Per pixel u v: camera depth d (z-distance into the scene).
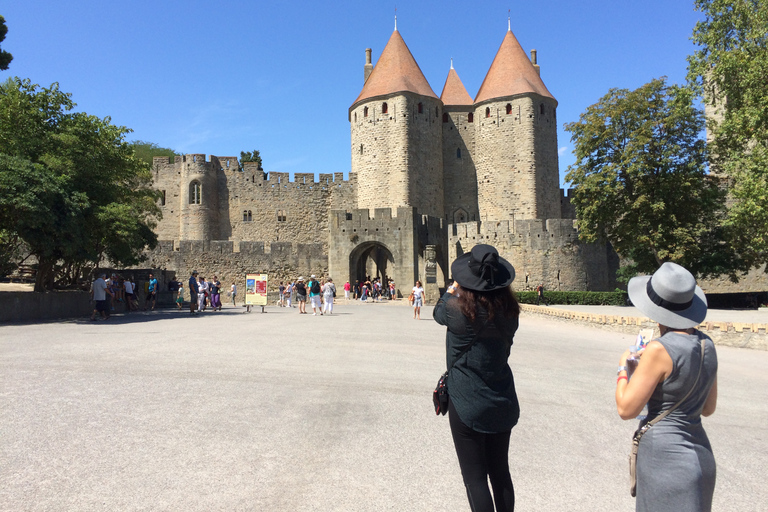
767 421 8.02
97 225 23.03
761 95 26.94
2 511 4.07
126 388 7.86
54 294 21.58
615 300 41.50
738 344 16.20
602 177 36.69
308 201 59.12
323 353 12.02
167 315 24.98
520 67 57.69
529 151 55.06
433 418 7.06
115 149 27.69
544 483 5.23
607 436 6.76
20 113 23.06
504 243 46.91
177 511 4.23
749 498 5.14
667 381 3.36
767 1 28.11
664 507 3.30
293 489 4.74
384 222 44.06
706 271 36.41
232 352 11.66
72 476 4.77
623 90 37.81
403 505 4.53
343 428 6.48
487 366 3.86
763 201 25.81
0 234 22.05
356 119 57.72
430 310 31.84
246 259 45.53
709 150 34.66
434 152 57.12
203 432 6.07
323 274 46.19
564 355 13.61
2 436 5.67
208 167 57.50
